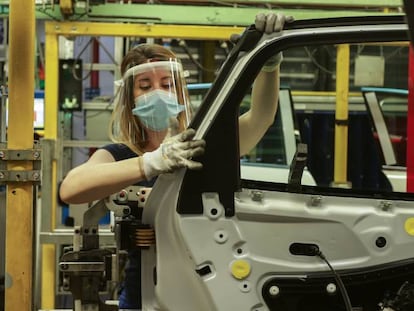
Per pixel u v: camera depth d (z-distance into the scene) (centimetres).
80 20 409
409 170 432
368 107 532
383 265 204
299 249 201
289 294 201
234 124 200
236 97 200
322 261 202
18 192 226
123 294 228
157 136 226
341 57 446
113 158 229
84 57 582
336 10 452
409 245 204
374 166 618
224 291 197
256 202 200
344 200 205
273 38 202
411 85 425
